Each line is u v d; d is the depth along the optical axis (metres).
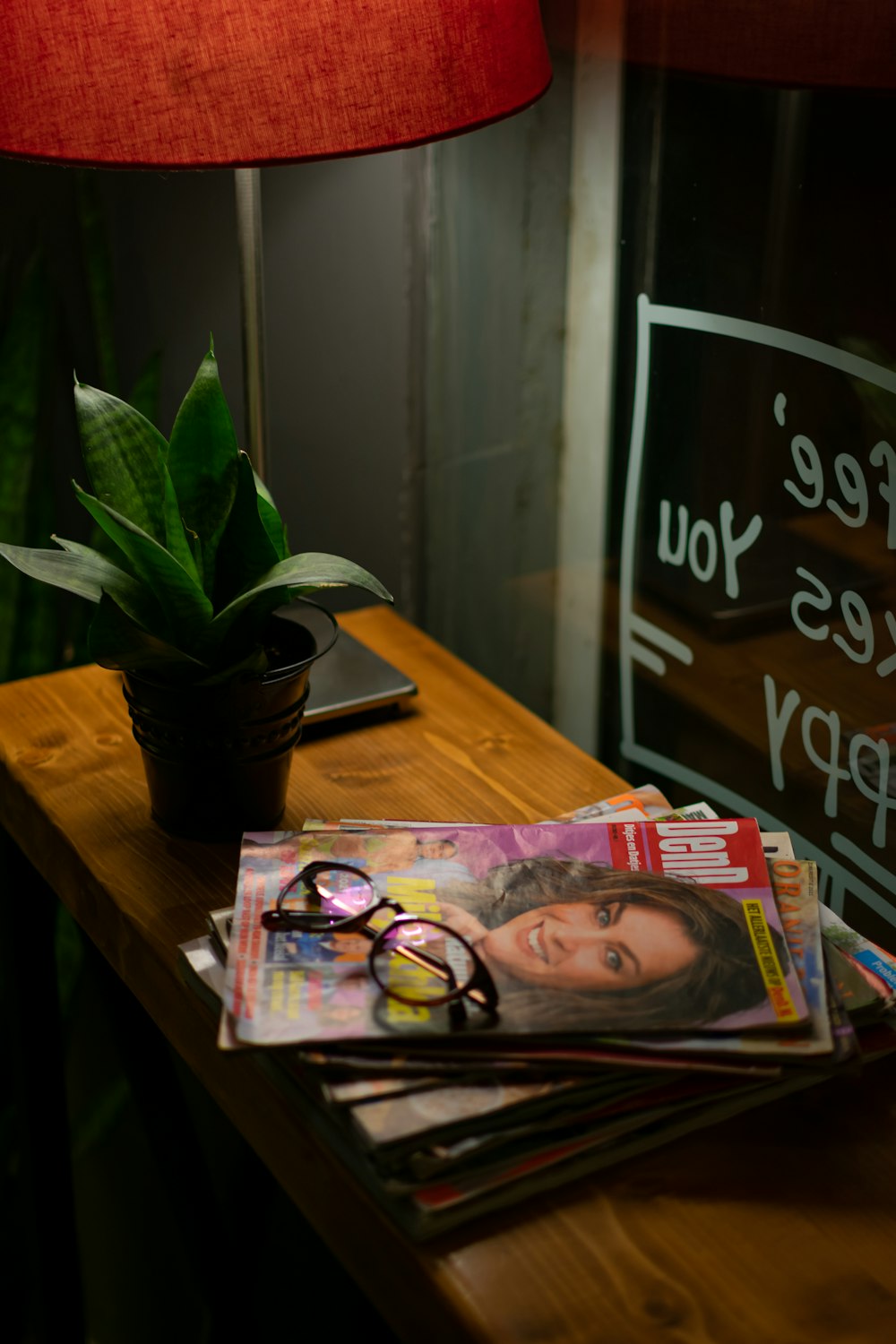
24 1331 1.42
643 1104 0.64
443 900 0.73
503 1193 0.62
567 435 1.15
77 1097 1.44
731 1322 0.57
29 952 1.11
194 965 0.72
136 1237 1.48
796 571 0.93
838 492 0.87
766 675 0.98
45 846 0.93
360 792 0.94
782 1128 0.68
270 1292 1.38
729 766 1.04
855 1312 0.58
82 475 1.28
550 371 1.15
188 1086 1.40
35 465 1.23
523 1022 0.63
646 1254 0.60
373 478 1.34
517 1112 0.61
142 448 0.82
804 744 0.95
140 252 1.20
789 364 0.89
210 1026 0.73
